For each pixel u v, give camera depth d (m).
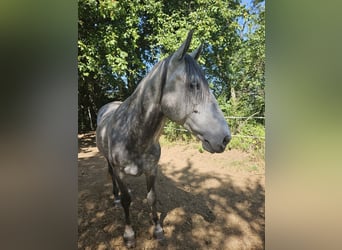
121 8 6.51
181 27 7.36
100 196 3.31
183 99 1.55
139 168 2.00
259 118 6.37
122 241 2.37
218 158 5.16
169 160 5.15
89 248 2.28
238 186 3.68
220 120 1.50
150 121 1.80
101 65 6.90
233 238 2.44
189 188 3.60
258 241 2.39
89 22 6.51
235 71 7.68
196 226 2.62
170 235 2.46
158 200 3.17
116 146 1.99
